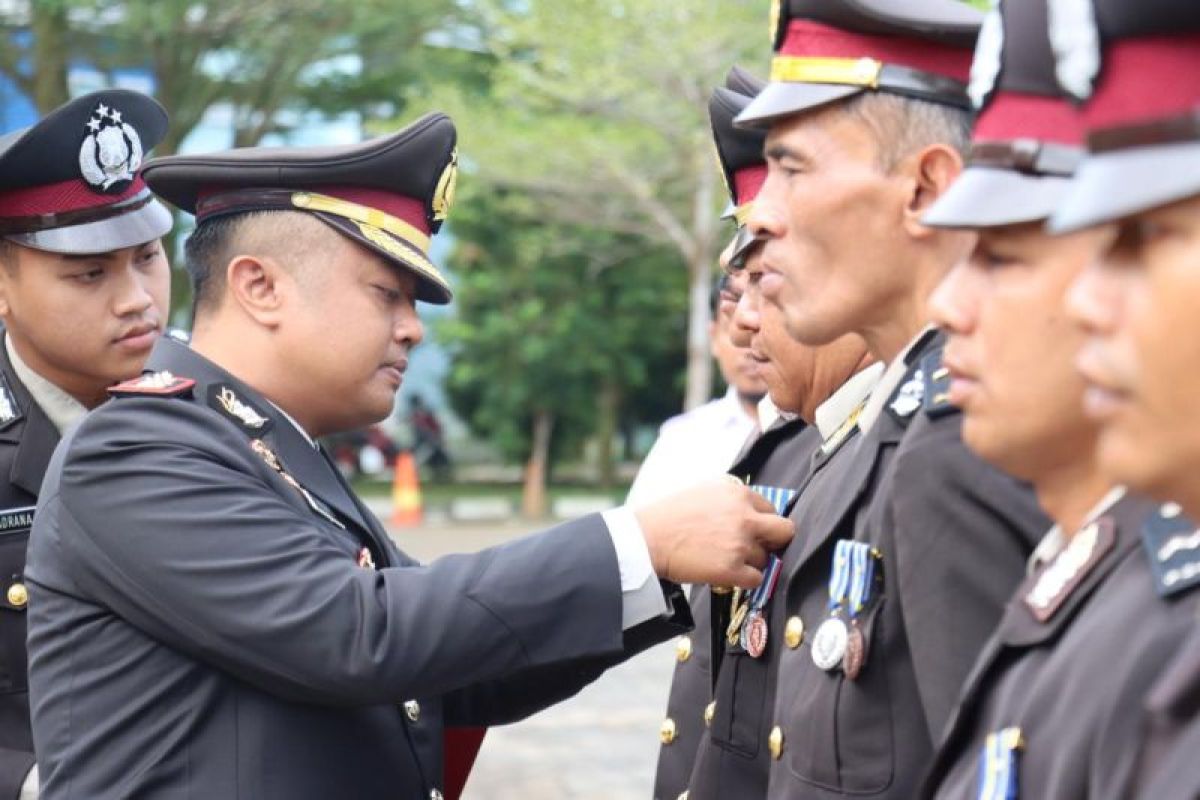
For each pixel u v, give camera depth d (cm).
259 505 266
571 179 1830
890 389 243
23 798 347
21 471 359
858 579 231
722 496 265
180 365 287
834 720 231
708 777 276
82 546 268
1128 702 156
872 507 236
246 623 258
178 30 1625
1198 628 153
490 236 2245
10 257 355
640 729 813
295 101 1906
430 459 2681
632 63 1662
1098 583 171
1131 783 152
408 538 1722
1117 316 138
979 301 177
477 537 1739
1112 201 132
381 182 286
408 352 297
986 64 177
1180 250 132
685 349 2380
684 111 1700
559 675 304
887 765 225
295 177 283
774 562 269
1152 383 135
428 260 292
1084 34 140
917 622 216
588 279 2278
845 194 231
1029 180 171
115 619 270
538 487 2066
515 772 726
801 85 234
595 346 2280
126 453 269
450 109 1778
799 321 238
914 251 232
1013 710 173
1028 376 173
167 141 1722
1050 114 170
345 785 270
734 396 480
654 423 2564
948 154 228
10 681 354
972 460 215
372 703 260
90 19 1641
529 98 1759
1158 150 132
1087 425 174
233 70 1738
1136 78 138
